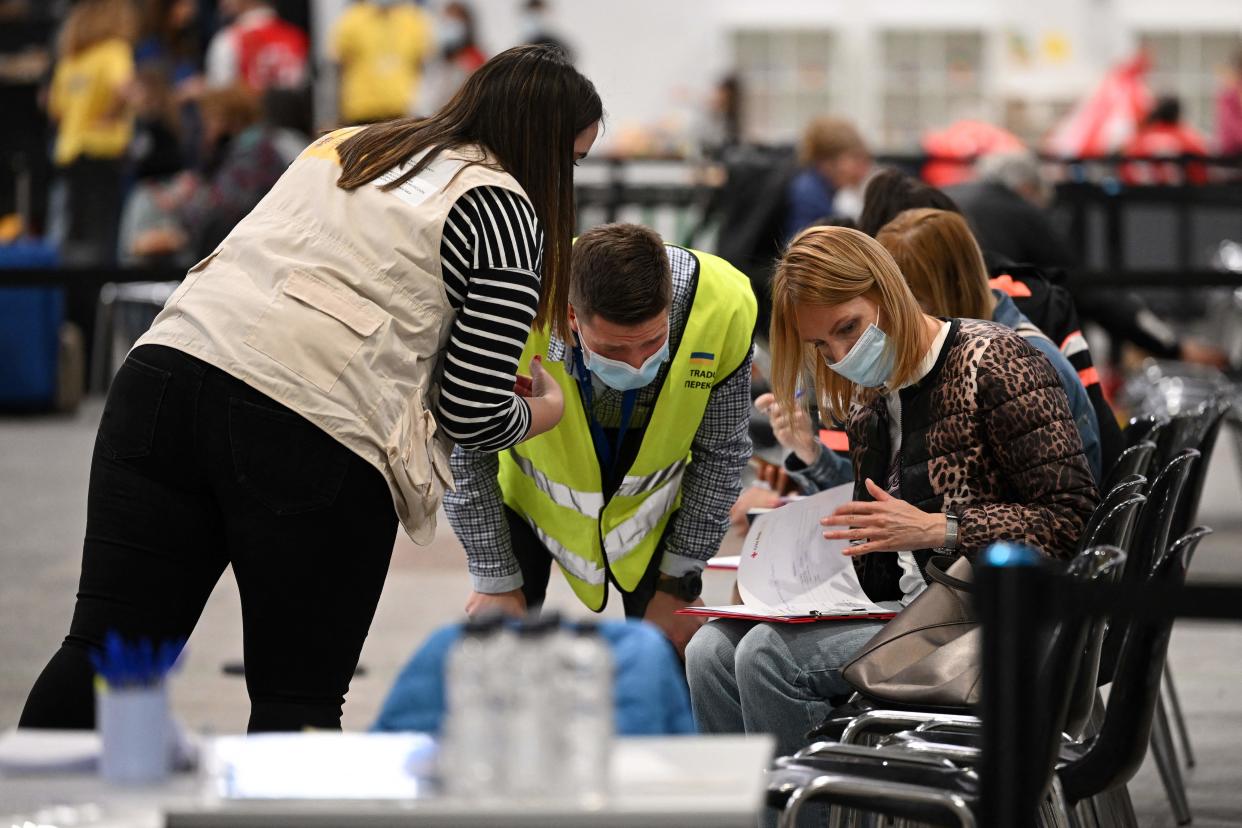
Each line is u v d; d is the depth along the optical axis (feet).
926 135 102.94
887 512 21.97
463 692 13.28
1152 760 31.83
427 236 20.29
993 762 15.30
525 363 24.31
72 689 20.02
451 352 20.72
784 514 24.06
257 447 19.97
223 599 43.47
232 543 20.35
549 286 21.65
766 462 28.63
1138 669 18.78
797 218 59.82
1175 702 30.81
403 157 20.90
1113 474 23.57
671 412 24.52
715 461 25.38
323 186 20.85
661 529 25.96
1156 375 53.36
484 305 20.47
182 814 13.47
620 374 23.34
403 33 95.71
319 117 100.27
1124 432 26.23
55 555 47.91
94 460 20.72
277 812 13.37
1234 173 79.92
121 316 77.56
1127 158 72.69
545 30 102.42
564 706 13.15
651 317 22.65
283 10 98.89
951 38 103.86
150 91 80.07
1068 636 17.35
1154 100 88.79
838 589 23.35
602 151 83.61
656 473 25.04
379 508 20.49
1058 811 19.04
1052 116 101.14
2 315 73.41
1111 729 19.06
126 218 77.87
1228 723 33.58
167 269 40.04
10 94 76.07
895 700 20.52
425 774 14.20
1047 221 44.24
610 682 13.39
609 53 105.19
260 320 20.10
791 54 104.78
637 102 105.19
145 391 20.25
